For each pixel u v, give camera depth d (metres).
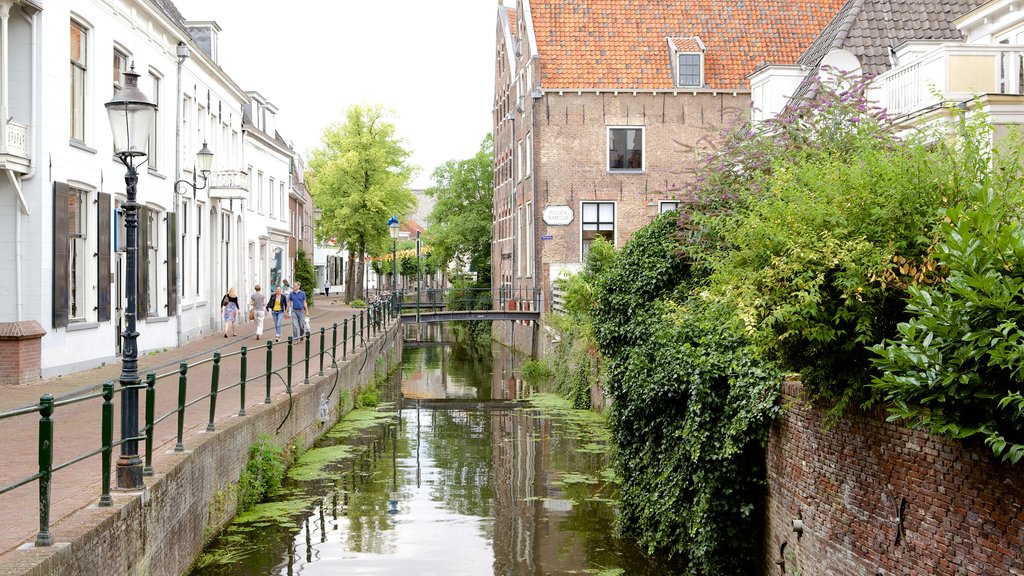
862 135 9.05
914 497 6.45
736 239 7.27
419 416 20.08
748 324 6.61
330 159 47.69
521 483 13.82
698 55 30.48
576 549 10.70
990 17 14.86
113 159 17.67
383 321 30.47
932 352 5.48
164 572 7.83
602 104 30.73
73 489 7.51
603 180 30.78
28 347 14.13
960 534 5.91
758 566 9.37
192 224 23.94
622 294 13.27
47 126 14.74
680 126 30.73
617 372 12.48
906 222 6.70
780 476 8.80
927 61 12.45
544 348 29.23
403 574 9.62
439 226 56.94
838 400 7.31
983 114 7.33
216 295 27.28
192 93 23.98
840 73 13.13
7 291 14.45
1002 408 5.34
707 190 12.87
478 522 11.70
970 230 5.49
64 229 15.33
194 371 16.94
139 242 19.06
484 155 55.56
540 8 32.16
